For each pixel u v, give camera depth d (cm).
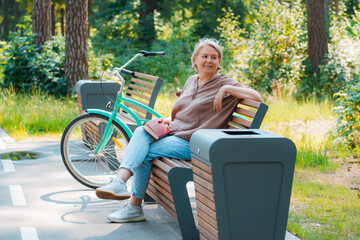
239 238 316
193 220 375
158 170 405
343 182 593
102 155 570
